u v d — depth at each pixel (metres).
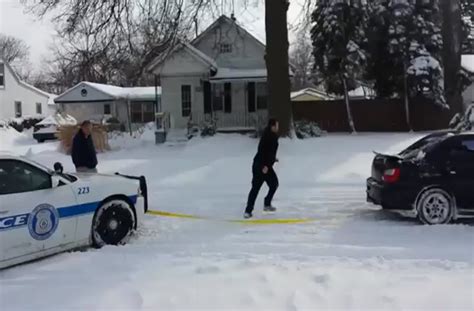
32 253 5.77
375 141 17.92
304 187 11.34
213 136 21.06
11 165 5.81
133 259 5.93
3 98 44.38
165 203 9.80
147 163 15.32
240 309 4.40
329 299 4.54
